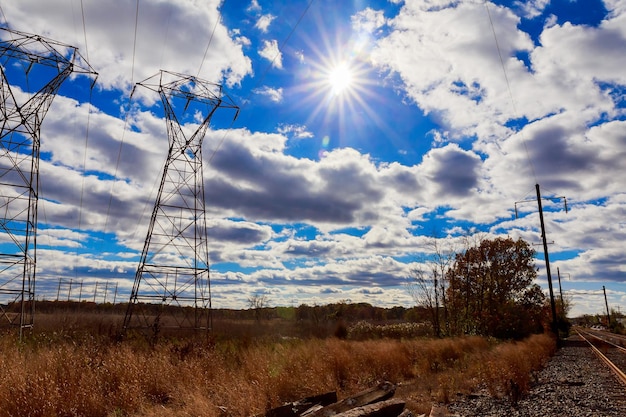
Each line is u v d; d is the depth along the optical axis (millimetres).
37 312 38062
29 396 8930
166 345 19297
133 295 26781
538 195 38656
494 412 9492
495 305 47750
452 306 48625
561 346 34875
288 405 8781
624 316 99438
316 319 59781
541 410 9594
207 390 11445
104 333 23484
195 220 29250
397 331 44469
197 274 28188
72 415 9039
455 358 22938
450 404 10594
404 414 7656
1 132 25656
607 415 9094
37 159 26547
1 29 26266
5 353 13078
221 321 39312
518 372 12820
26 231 24828
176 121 31172
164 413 9289
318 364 14352
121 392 10492
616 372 16422
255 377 12805
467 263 50250
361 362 16703
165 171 29859
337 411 8195
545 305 52406
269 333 33781
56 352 13531
